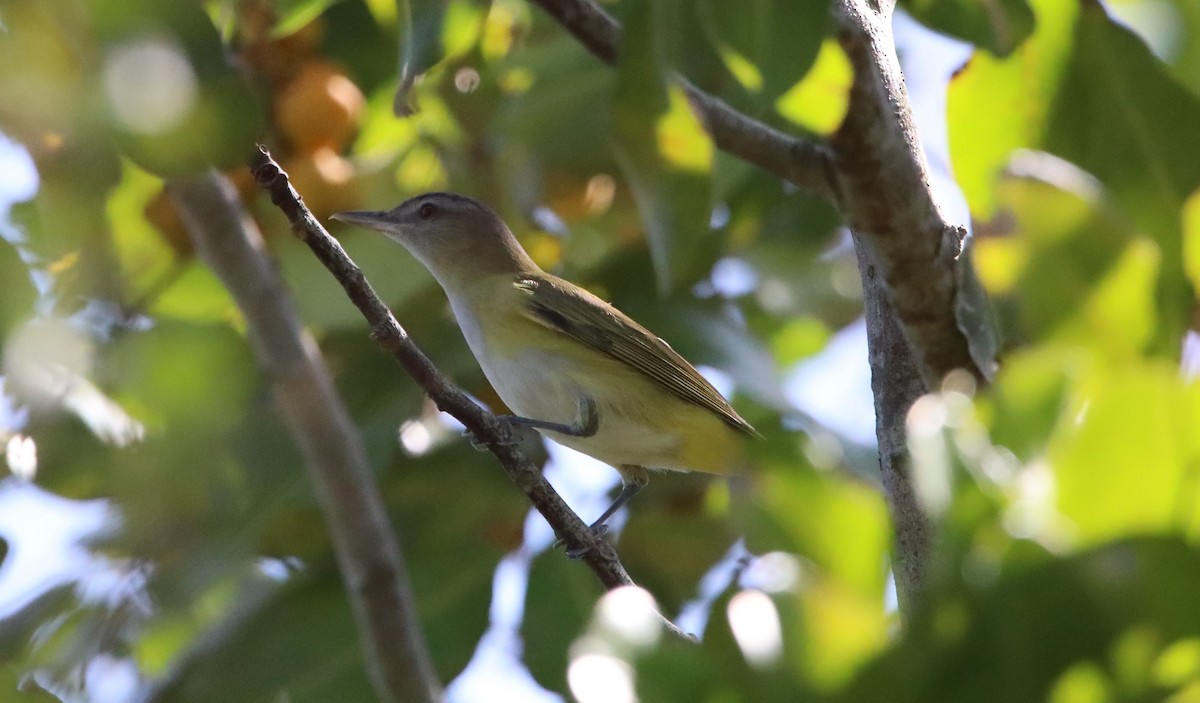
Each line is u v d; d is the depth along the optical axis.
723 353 8.89
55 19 3.82
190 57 3.99
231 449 7.31
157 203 7.74
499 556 8.20
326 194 8.30
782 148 7.49
